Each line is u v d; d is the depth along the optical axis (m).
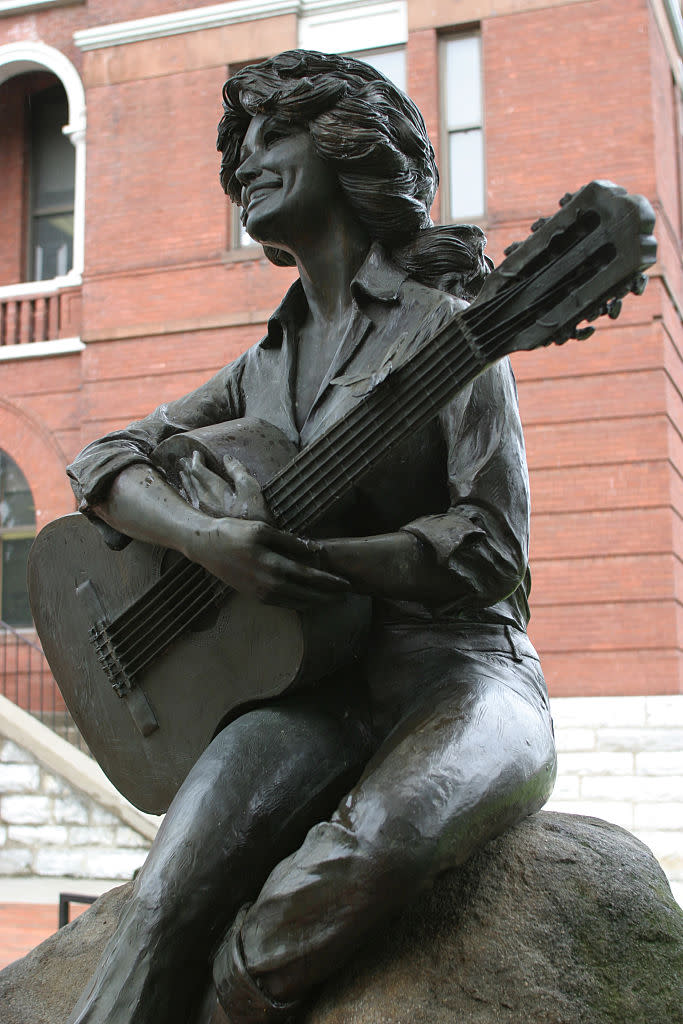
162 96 12.41
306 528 1.83
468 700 1.78
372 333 2.02
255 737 1.82
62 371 12.89
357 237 2.08
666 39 11.72
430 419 1.75
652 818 9.29
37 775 8.96
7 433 12.99
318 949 1.59
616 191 1.54
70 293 12.95
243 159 2.13
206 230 12.10
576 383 10.40
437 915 1.73
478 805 1.67
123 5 12.64
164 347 12.06
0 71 13.27
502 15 11.17
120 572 2.12
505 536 1.77
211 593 1.94
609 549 10.10
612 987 1.69
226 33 12.22
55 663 2.23
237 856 1.74
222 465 1.92
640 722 9.52
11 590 13.16
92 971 2.08
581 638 10.03
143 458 2.04
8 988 2.12
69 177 14.09
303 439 2.02
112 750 2.12
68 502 12.72
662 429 10.16
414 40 11.40
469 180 11.22
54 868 8.81
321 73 2.04
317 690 1.91
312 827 1.74
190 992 1.73
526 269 1.64
